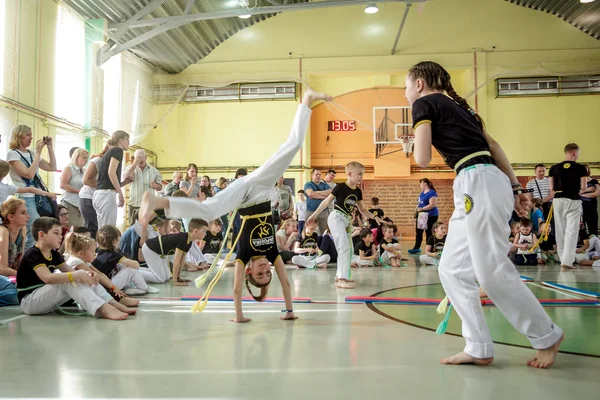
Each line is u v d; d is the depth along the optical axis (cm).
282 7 1039
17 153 470
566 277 537
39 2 866
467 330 192
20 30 817
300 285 466
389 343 228
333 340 235
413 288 443
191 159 1430
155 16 1097
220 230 714
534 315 183
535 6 1330
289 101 1423
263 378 172
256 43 1420
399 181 1533
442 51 1380
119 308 313
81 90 1009
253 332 255
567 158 635
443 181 1502
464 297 193
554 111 1362
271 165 281
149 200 219
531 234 714
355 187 464
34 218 466
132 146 1287
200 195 803
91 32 1018
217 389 160
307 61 1413
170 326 271
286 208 884
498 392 157
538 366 187
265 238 285
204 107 1438
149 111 1365
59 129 930
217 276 280
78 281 298
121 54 1190
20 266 310
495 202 182
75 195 595
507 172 207
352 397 152
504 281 181
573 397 152
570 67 1341
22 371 181
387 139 1467
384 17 1389
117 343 229
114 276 388
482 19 1365
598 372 181
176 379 171
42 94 877
